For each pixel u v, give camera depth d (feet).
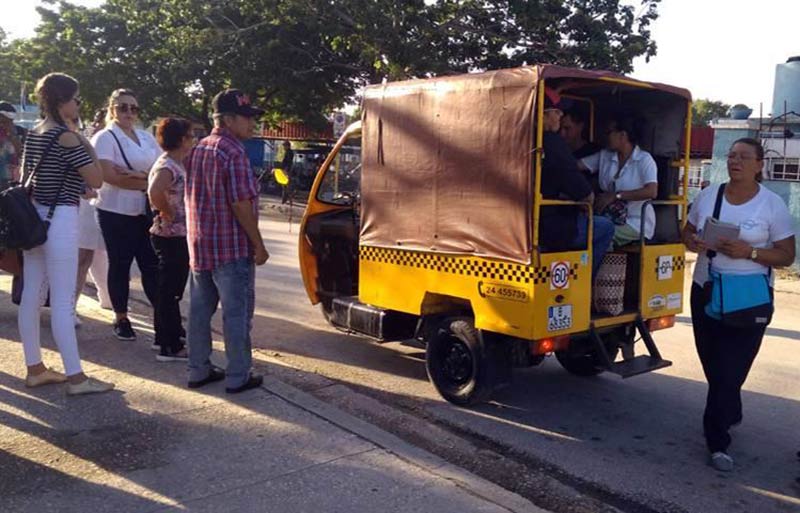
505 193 16.37
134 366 18.66
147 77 93.66
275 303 29.66
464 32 72.02
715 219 15.21
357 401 17.88
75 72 93.09
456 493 12.67
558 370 22.34
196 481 12.66
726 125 48.11
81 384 16.38
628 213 19.25
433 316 19.11
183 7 80.48
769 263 14.82
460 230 17.47
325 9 70.59
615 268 17.97
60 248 15.70
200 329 17.12
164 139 18.60
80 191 16.22
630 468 15.35
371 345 23.79
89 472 12.82
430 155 18.10
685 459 15.87
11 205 14.88
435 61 67.51
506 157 16.30
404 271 19.11
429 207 18.24
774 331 28.68
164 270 18.88
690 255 46.96
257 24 77.36
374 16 66.08
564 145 16.40
